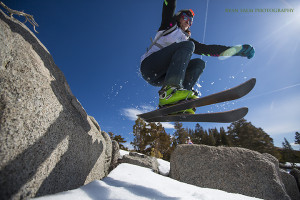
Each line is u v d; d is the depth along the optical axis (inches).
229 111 46.8
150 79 72.6
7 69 30.2
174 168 93.4
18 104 28.3
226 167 85.3
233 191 77.0
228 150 95.1
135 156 125.8
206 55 77.8
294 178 112.3
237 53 72.0
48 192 31.7
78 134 45.9
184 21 70.2
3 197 22.0
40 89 35.7
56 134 35.8
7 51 32.1
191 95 56.0
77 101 56.2
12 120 25.9
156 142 531.8
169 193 46.2
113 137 513.7
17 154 25.2
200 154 93.4
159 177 73.7
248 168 83.7
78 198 31.3
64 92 49.9
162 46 64.1
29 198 26.7
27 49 39.9
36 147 29.4
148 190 44.3
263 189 76.0
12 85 29.2
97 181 43.7
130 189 43.1
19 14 42.9
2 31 32.7
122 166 84.5
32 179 27.5
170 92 54.7
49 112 35.2
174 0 62.9
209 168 86.2
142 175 69.7
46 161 31.5
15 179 24.2
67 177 38.8
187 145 101.2
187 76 70.7
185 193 51.4
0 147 22.9
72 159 41.6
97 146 61.5
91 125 61.2
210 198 46.9
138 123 560.4
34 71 37.3
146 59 66.9
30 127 29.0
